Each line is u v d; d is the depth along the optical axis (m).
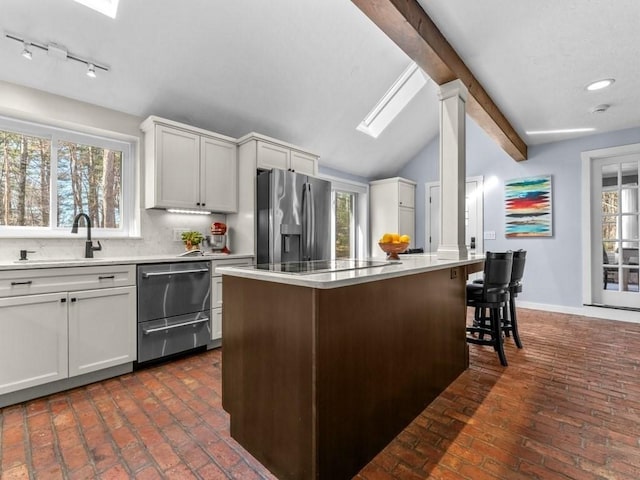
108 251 2.82
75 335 2.09
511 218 4.69
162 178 2.87
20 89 2.40
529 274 4.55
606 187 4.10
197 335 2.71
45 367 1.97
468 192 5.07
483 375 2.31
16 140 2.51
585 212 4.15
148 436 1.59
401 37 1.97
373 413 1.45
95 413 1.80
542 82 2.86
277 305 1.33
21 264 1.92
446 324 2.15
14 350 1.87
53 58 2.31
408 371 1.71
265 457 1.38
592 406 1.86
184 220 3.31
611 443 1.52
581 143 4.19
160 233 3.14
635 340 3.08
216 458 1.43
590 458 1.42
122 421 1.72
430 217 5.57
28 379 1.91
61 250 2.60
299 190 3.37
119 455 1.45
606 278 4.10
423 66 2.29
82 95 2.63
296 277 1.23
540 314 4.18
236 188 3.44
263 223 3.21
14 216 2.49
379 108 4.54
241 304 1.52
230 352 1.58
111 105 2.79
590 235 4.13
